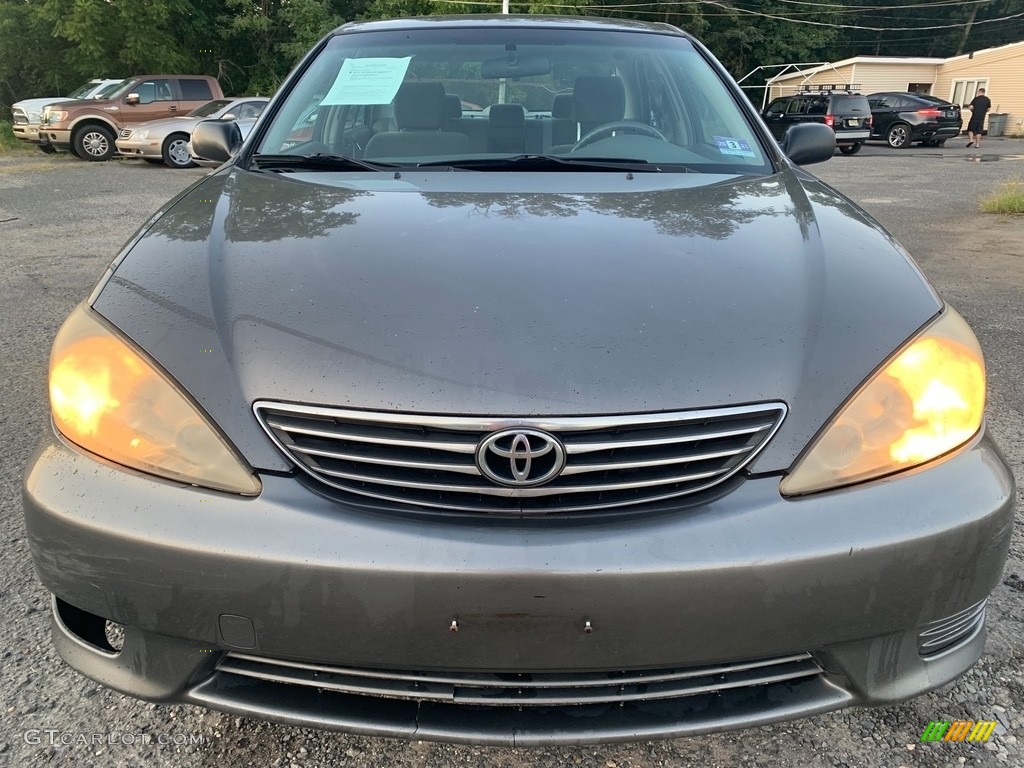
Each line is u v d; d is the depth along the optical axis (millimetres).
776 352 1383
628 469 1299
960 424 1411
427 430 1293
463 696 1322
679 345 1367
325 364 1344
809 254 1652
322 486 1321
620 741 1317
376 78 2582
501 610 1251
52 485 1366
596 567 1237
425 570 1239
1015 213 8484
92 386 1399
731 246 1663
